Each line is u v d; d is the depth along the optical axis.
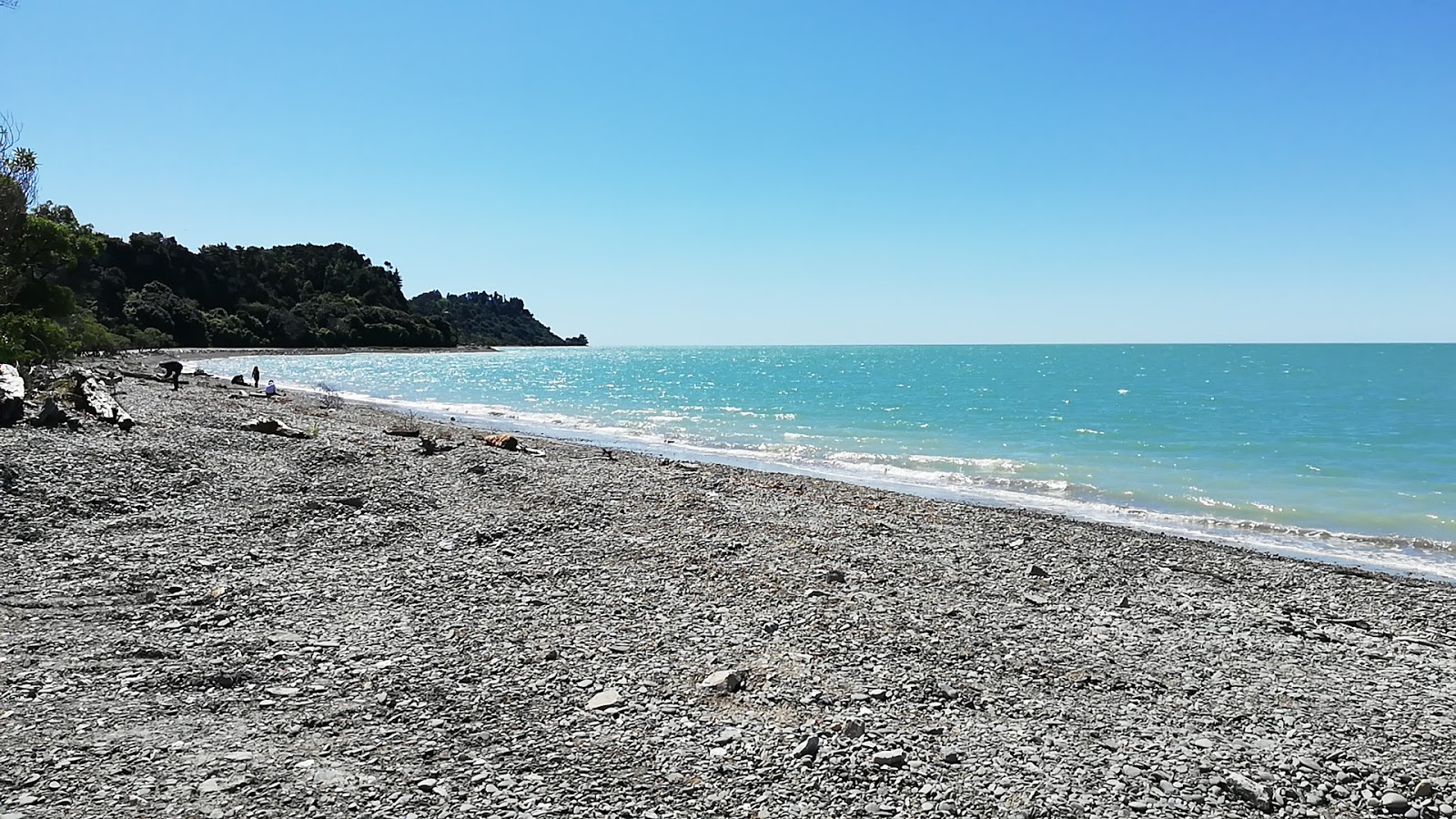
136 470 14.68
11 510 11.87
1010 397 62.81
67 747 6.02
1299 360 146.25
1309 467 28.03
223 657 7.84
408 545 12.28
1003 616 10.67
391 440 23.17
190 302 139.25
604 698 7.40
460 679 7.71
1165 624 10.77
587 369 120.56
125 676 7.30
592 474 19.30
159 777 5.69
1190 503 21.78
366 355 159.62
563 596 10.39
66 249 40.22
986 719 7.51
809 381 87.69
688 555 12.55
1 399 17.36
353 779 5.83
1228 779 6.60
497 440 24.23
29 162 37.28
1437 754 7.25
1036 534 16.11
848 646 9.10
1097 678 8.68
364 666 7.86
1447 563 15.99
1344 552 16.81
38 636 8.07
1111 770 6.67
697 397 64.25
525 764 6.20
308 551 11.64
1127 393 66.69
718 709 7.35
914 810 5.90
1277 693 8.56
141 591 9.56
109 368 49.66
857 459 29.66
